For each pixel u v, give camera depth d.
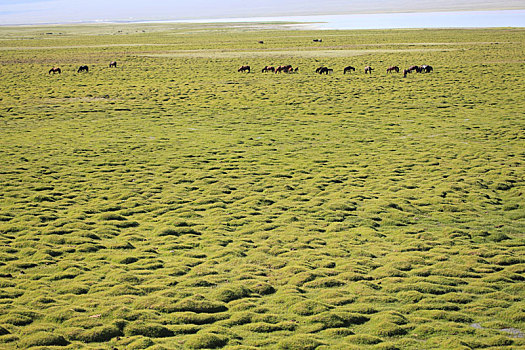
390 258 15.73
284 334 11.55
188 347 10.98
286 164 27.39
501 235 17.42
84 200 21.89
